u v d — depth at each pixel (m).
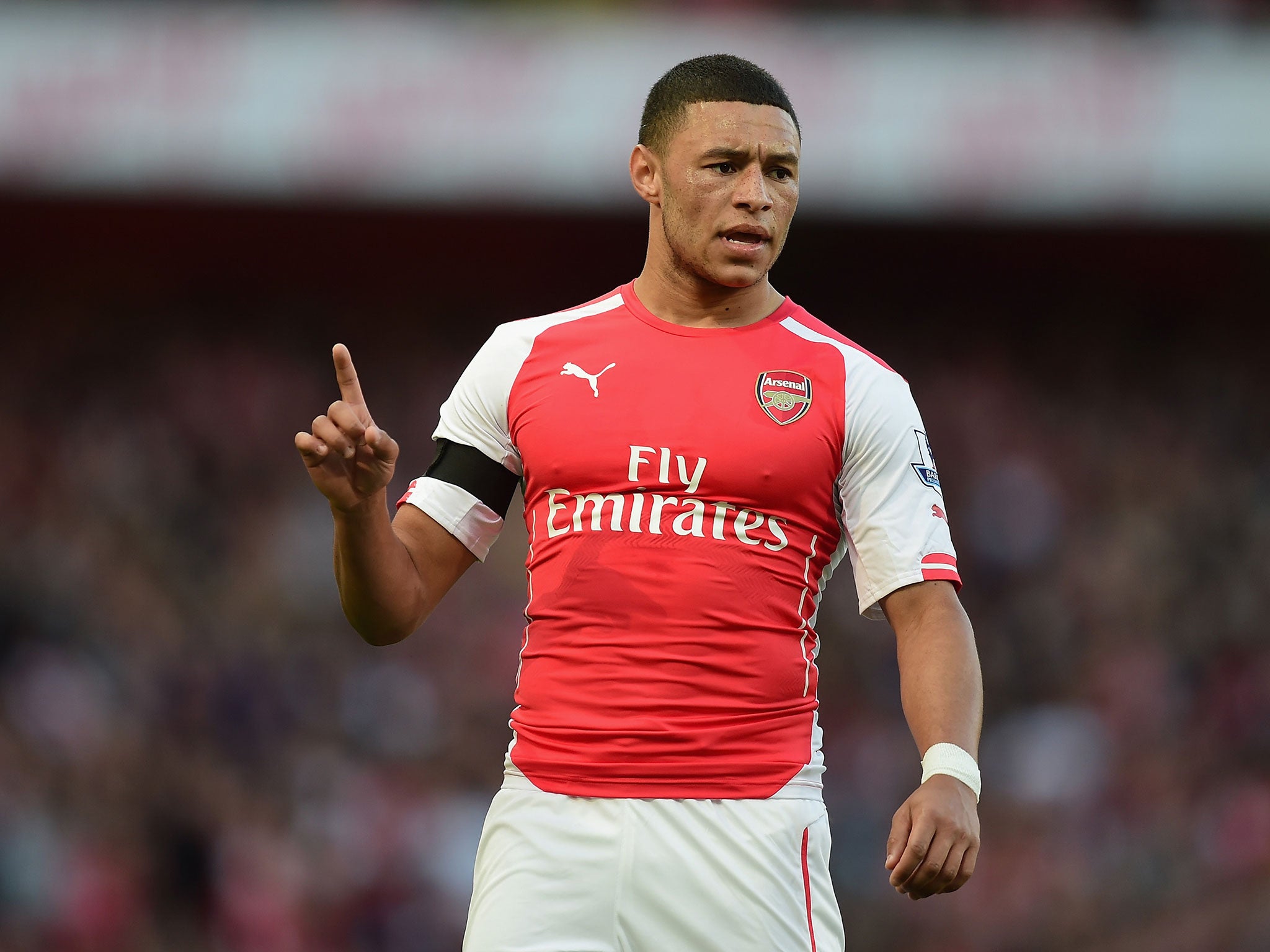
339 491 8.85
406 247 57.66
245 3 46.94
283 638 44.06
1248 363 59.34
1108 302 60.28
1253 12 48.06
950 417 56.66
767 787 8.89
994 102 47.59
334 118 46.84
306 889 34.56
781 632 9.08
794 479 9.09
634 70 47.31
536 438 9.34
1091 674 45.97
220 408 54.03
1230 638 47.75
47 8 46.34
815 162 47.41
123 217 55.59
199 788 36.88
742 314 9.61
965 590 49.94
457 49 47.34
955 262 60.16
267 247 57.47
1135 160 47.56
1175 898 36.59
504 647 44.06
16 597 42.28
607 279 59.06
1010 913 36.12
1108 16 48.00
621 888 8.79
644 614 8.95
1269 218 48.31
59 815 33.97
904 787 41.34
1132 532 52.44
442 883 36.28
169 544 47.41
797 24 47.72
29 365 53.88
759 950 8.70
